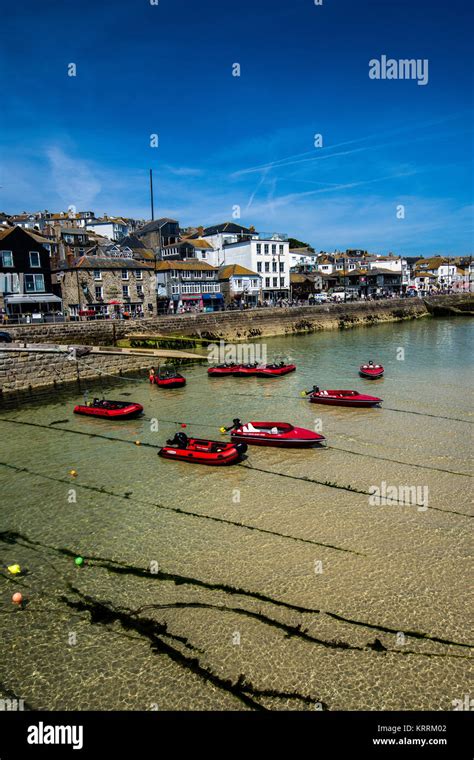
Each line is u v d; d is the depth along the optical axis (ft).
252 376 128.57
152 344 163.32
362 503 52.80
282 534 46.88
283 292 282.97
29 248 168.55
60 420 90.12
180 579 40.65
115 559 43.96
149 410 95.96
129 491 58.03
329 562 42.06
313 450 69.67
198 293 239.50
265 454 68.80
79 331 146.61
